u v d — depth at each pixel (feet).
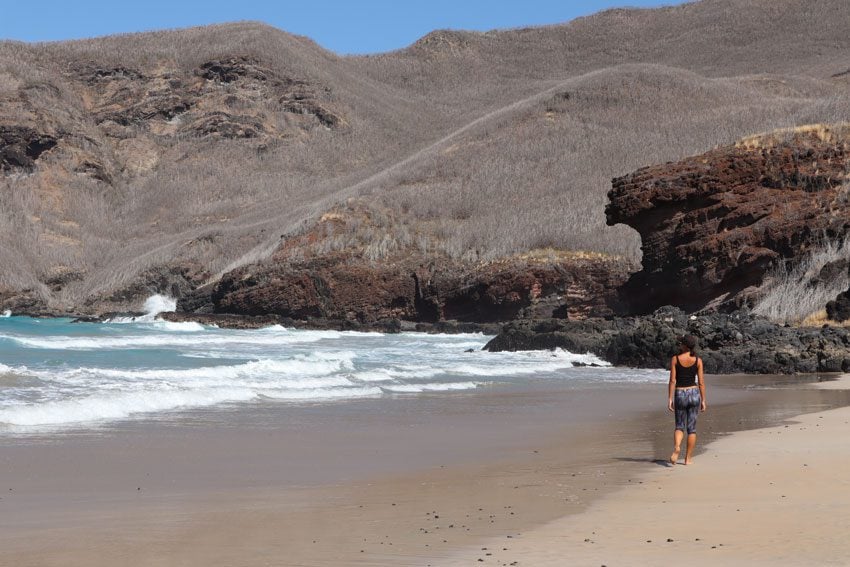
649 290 179.11
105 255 379.76
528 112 430.61
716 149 184.55
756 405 72.13
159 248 359.46
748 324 122.93
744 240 165.58
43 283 344.28
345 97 556.10
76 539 28.68
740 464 41.29
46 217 398.21
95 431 54.95
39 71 511.81
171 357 125.70
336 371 105.19
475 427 60.13
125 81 527.81
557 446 51.16
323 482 39.73
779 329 122.21
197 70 538.06
